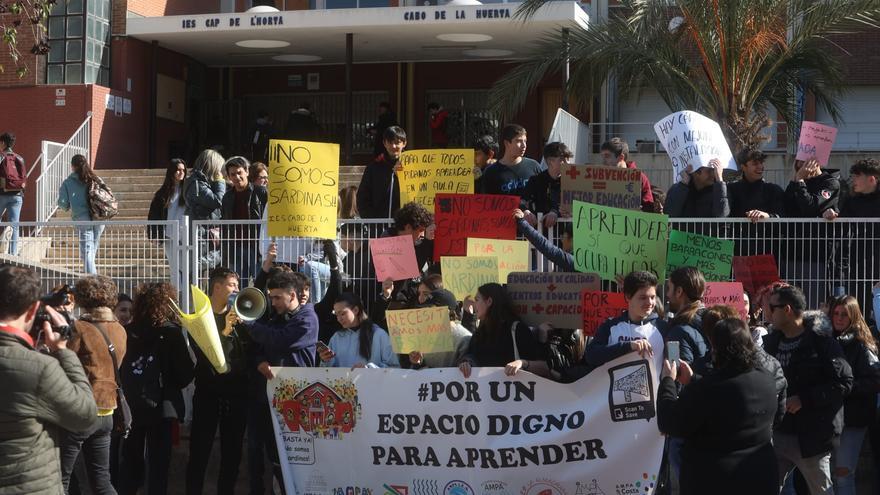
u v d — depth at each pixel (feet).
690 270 26.30
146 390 29.94
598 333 26.71
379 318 31.14
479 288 27.96
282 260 34.45
